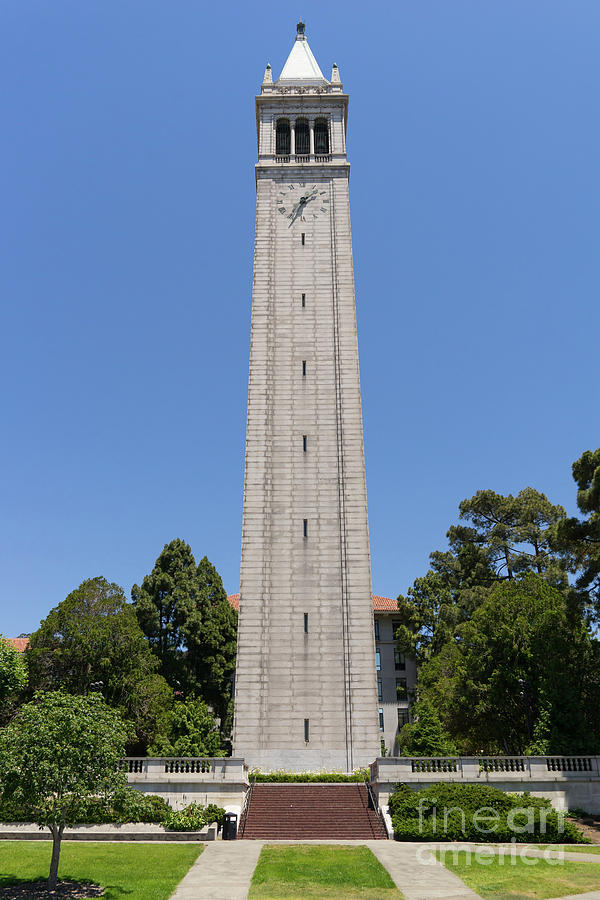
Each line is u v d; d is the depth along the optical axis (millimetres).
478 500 89000
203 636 76938
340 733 50938
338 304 65250
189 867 27453
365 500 58062
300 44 82125
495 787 39781
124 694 57375
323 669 52781
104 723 26281
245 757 50219
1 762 23938
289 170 70875
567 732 45125
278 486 58531
